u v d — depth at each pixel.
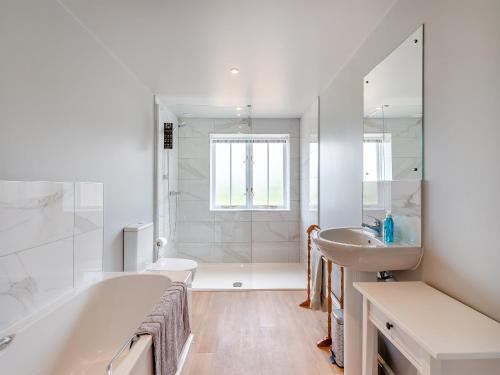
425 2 1.37
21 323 1.35
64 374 1.53
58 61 1.62
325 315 2.77
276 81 2.85
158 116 3.34
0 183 1.26
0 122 1.27
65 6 1.66
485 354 0.83
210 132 4.07
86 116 1.91
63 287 1.67
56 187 1.61
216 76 2.72
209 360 2.07
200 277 3.79
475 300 1.11
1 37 1.27
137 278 2.01
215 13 1.72
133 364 1.09
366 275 1.68
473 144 1.10
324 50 2.20
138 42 2.08
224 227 4.10
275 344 2.27
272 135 4.34
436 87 1.31
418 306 1.13
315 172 3.44
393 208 1.67
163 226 3.57
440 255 1.30
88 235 1.92
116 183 2.35
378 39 1.85
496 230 1.01
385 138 1.75
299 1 1.61
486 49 1.04
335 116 2.73
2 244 1.28
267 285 3.55
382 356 1.83
